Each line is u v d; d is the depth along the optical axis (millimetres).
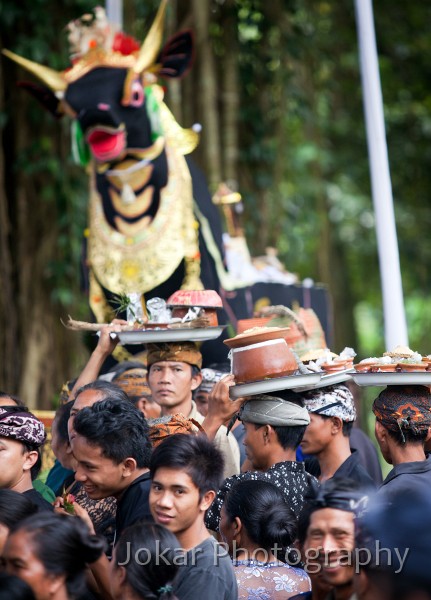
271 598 5793
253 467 6930
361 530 4219
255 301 11242
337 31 20484
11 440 6461
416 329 26641
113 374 8875
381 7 21359
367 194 24062
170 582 5094
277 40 17375
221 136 16250
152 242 10414
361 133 22891
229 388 6781
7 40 14805
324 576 4852
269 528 5938
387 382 6527
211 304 7984
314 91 19250
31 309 14633
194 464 5543
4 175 14875
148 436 6215
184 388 7582
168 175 10523
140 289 10367
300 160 21312
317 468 7770
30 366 14383
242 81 17125
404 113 22484
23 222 14828
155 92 10570
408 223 23062
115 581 5102
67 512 6133
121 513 6082
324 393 7172
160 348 7574
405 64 21812
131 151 10383
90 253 10688
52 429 7484
